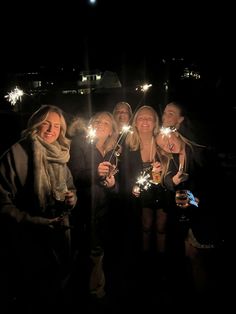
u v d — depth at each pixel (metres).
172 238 4.20
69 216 3.37
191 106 6.81
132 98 10.41
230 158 6.09
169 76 10.38
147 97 9.39
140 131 4.08
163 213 4.10
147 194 4.09
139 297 3.64
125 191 4.15
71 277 3.57
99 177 3.70
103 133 4.07
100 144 4.10
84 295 3.54
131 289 3.77
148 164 4.10
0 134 7.95
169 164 3.92
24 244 2.96
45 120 2.95
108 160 4.09
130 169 4.13
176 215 4.00
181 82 9.21
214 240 3.58
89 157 3.69
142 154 4.13
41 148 2.89
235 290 3.57
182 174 3.76
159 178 3.86
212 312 3.36
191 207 3.64
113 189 3.90
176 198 3.51
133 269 4.11
